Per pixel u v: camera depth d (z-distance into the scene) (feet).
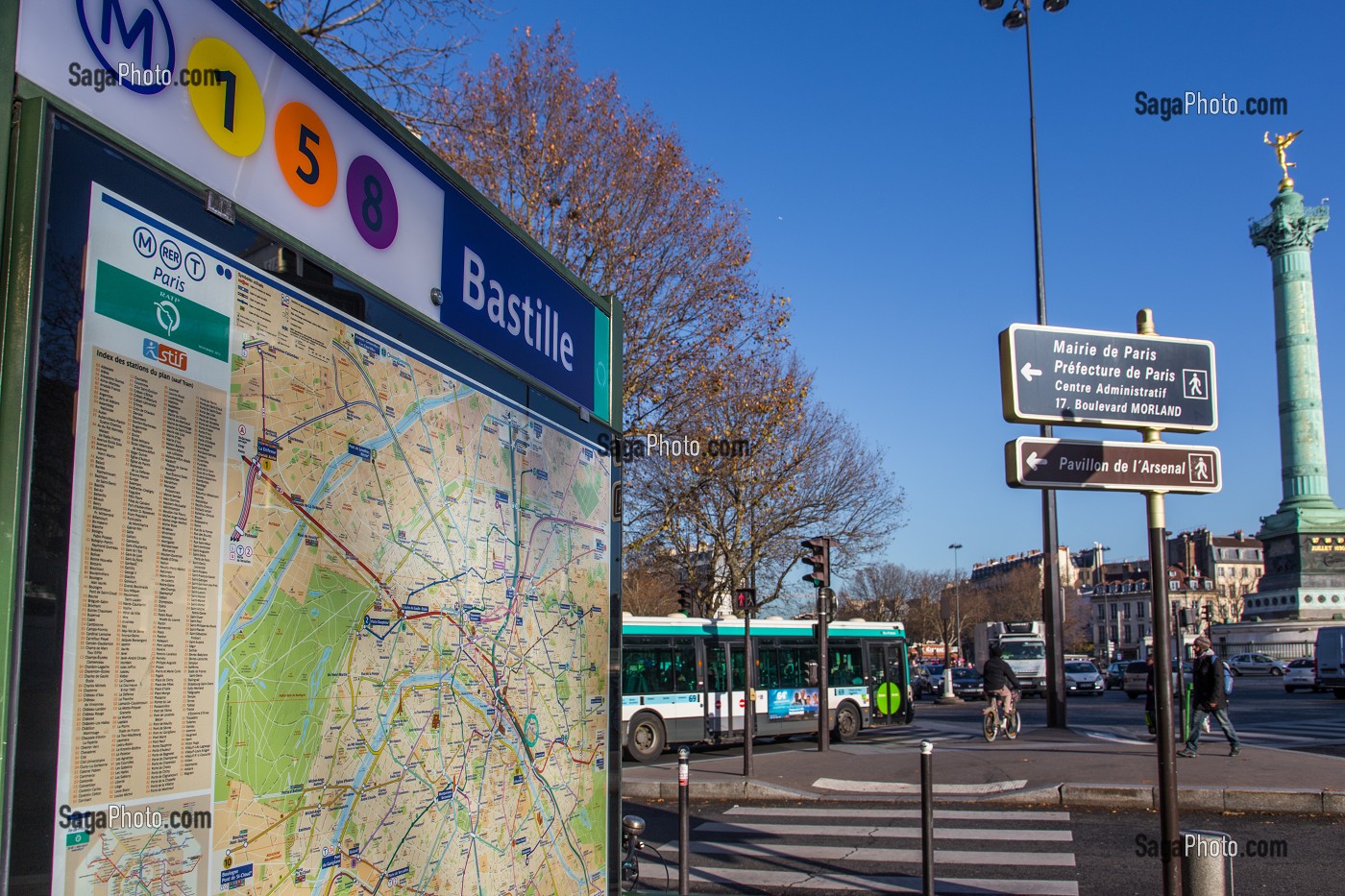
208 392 7.18
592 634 13.61
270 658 7.57
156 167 6.88
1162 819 18.11
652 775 49.55
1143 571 446.19
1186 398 19.33
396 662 9.11
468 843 10.11
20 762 5.65
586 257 63.36
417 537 9.59
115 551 6.34
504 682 11.09
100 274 6.40
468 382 10.77
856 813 38.99
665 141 64.69
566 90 62.90
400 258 9.66
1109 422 18.70
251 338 7.63
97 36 6.54
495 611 10.99
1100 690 151.64
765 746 70.95
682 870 25.26
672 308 65.41
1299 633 226.58
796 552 102.12
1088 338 18.76
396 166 9.69
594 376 14.37
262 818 7.39
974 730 77.30
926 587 287.89
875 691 77.15
